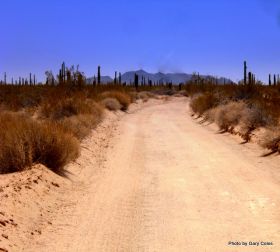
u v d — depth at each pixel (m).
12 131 11.52
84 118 20.89
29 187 9.27
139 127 25.59
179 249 6.98
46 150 11.48
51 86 30.67
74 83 29.97
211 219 8.48
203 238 7.45
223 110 24.16
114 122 27.41
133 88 66.94
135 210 9.12
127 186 11.22
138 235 7.62
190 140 19.56
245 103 24.38
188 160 14.81
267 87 33.91
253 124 19.78
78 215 8.65
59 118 21.66
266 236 7.47
